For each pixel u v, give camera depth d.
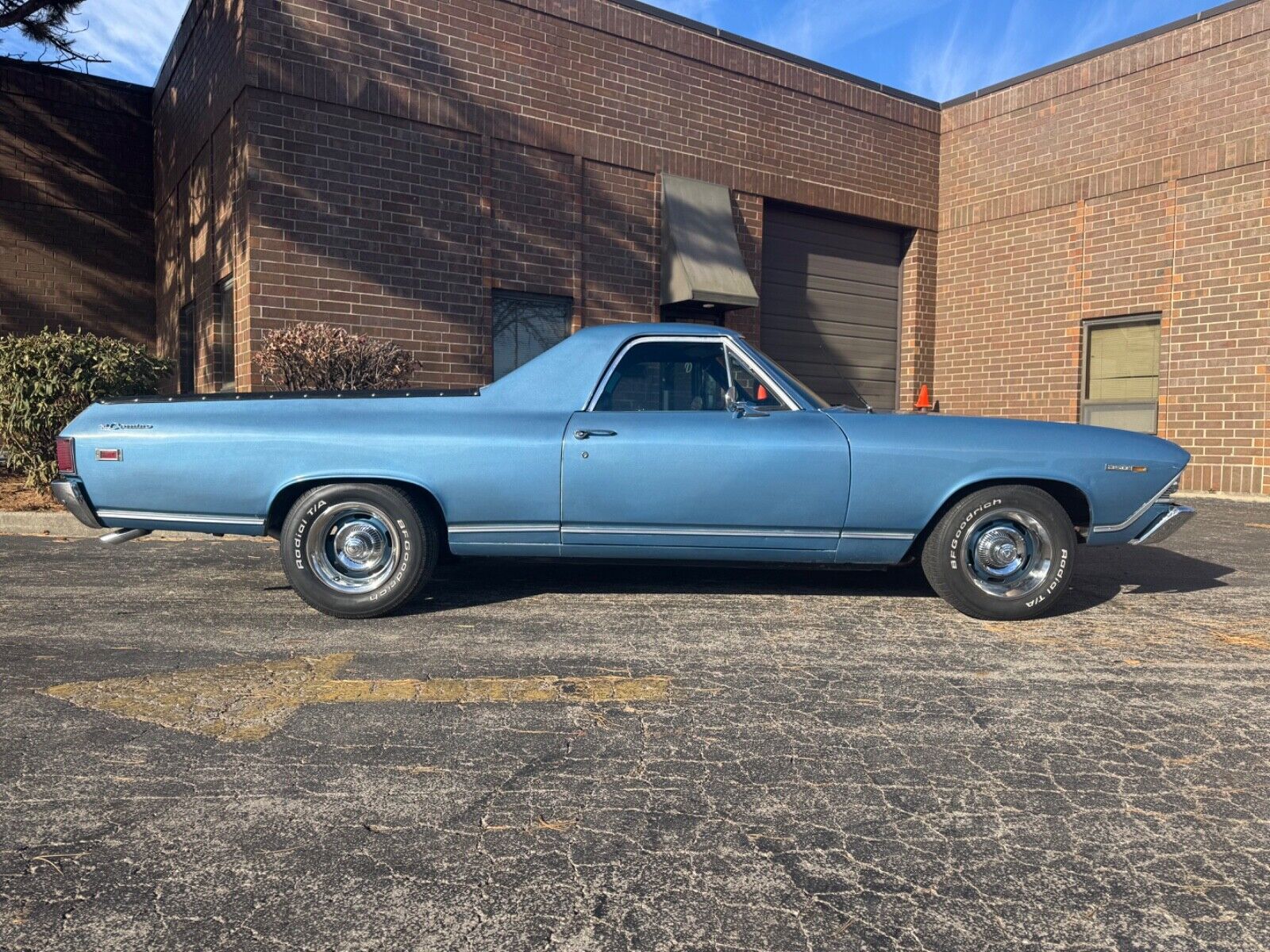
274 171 9.30
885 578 5.83
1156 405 12.35
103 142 14.88
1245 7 11.20
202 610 4.77
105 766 2.74
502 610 4.82
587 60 11.41
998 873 2.20
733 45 12.70
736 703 3.38
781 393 4.89
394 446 4.58
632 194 11.91
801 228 13.91
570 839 2.34
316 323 9.54
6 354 7.88
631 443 4.62
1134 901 2.08
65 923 1.94
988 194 14.32
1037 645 4.22
